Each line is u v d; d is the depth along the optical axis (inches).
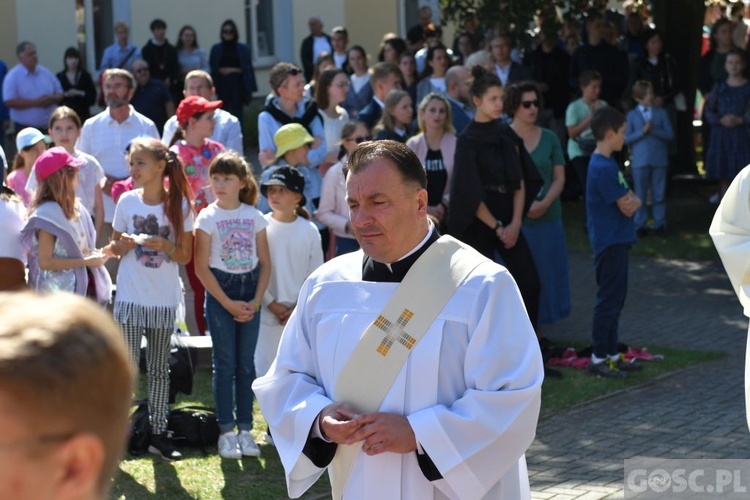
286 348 144.3
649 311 430.9
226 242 257.8
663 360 354.3
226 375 260.5
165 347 258.4
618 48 655.1
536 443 273.1
